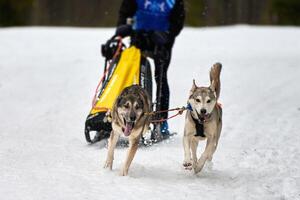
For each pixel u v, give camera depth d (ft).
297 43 94.94
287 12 202.59
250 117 43.68
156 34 35.88
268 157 31.63
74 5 207.31
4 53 82.38
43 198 22.74
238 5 204.95
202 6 198.08
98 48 86.58
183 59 74.28
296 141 35.63
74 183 25.26
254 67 69.05
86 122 32.78
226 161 30.94
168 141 35.78
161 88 35.65
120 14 39.34
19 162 28.73
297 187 25.72
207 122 27.58
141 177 27.17
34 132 37.93
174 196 24.07
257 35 105.40
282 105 48.65
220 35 104.27
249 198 24.07
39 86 58.29
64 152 31.76
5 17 198.08
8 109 47.01
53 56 79.25
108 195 23.70
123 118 27.32
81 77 62.85
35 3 202.80
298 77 62.90
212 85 28.43
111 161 28.25
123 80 34.09
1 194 22.98
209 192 24.98
